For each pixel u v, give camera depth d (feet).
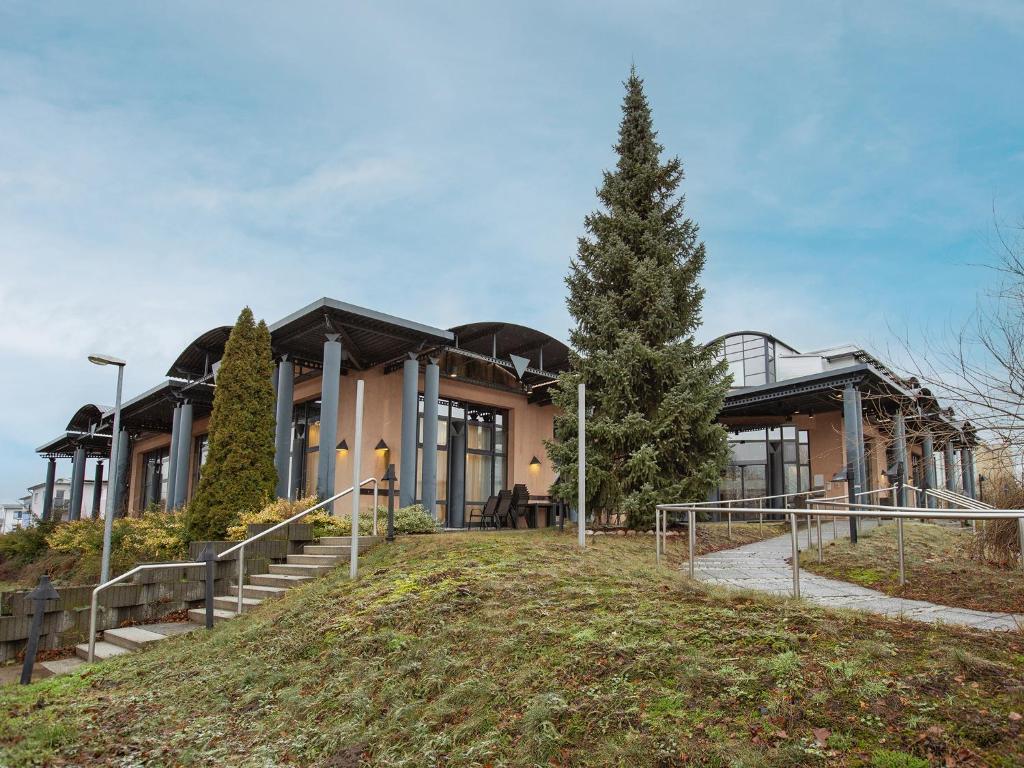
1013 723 11.14
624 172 51.85
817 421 86.58
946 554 32.89
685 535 43.73
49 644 30.35
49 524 79.97
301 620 25.43
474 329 62.64
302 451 65.72
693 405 43.98
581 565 27.09
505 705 15.57
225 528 46.93
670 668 15.25
